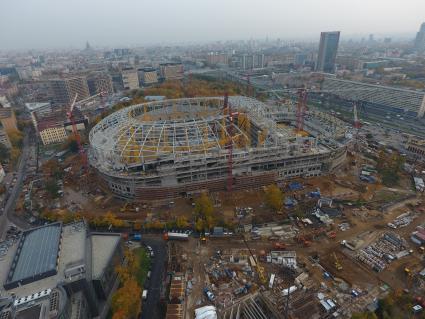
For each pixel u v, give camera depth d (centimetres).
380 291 9856
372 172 17675
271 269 10900
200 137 17662
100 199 15925
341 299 9619
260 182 16500
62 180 18100
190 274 10800
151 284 10562
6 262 9544
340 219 13500
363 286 10069
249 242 12256
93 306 9075
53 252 9469
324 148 17675
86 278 8656
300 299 9638
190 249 12000
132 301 8838
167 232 13012
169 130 17825
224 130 17875
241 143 18362
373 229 12800
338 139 19250
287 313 9188
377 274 10525
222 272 10831
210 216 13050
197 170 15762
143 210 14762
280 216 13738
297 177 17375
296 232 12681
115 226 13400
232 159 16012
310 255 11475
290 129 19838
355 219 13500
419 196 15188
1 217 14912
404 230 12700
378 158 18800
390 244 11856
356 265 10950
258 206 14662
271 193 13875
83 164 19988
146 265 11300
